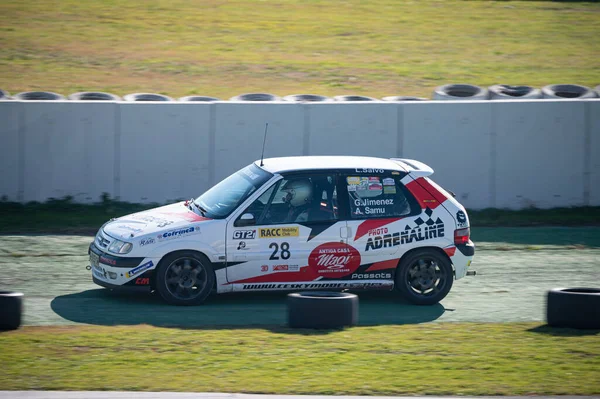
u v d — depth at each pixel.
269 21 104.62
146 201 49.81
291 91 73.44
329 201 30.83
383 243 30.92
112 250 29.98
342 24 104.69
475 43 97.12
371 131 50.78
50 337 25.11
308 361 23.17
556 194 51.94
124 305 30.23
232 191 31.83
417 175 31.83
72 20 99.06
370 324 28.38
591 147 51.78
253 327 27.38
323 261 30.52
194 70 80.19
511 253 41.44
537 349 24.94
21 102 48.19
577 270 38.03
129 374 21.62
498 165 51.50
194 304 30.25
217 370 22.16
